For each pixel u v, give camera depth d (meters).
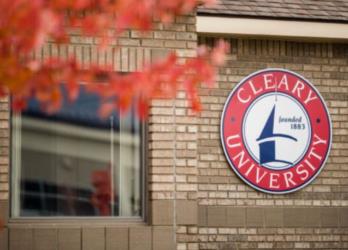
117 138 11.26
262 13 12.09
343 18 12.35
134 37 11.09
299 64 12.59
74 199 11.08
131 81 5.71
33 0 5.04
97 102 11.20
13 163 10.91
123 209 11.23
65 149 11.09
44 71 5.80
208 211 12.00
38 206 10.95
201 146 12.06
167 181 11.16
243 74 12.31
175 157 11.20
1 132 10.71
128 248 10.98
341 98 12.70
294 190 12.30
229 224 12.05
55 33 5.63
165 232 11.09
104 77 7.17
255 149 12.20
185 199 11.20
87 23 5.67
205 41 12.23
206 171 12.05
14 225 10.73
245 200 12.15
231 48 12.31
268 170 12.22
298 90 12.45
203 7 11.87
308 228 12.35
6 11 5.27
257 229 12.15
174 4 5.77
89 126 11.16
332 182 12.52
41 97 5.86
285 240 12.25
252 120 12.23
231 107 12.16
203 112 12.10
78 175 11.12
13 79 5.79
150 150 11.17
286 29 12.22
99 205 11.15
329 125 12.52
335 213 12.48
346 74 12.75
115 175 11.23
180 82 7.07
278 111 12.34
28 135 10.98
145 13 5.39
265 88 12.34
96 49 10.92
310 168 12.39
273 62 12.46
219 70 12.21
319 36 12.34
